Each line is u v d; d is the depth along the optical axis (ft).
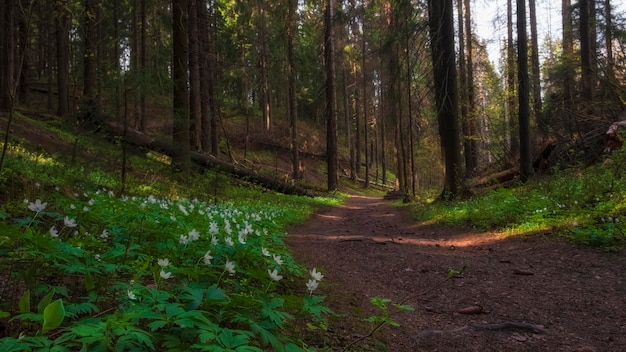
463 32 84.48
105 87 33.06
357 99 152.15
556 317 13.38
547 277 18.10
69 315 6.78
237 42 114.01
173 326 7.25
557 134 50.11
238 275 12.24
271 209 43.29
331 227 42.09
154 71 36.58
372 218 53.42
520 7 46.37
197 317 6.29
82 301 8.70
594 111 48.14
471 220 35.35
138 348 6.02
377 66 100.73
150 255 11.57
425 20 52.75
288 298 8.08
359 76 147.13
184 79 45.83
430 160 125.49
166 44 97.45
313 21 108.78
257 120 166.30
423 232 36.83
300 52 133.39
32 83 110.63
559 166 44.14
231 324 8.66
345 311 13.17
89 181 29.22
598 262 19.26
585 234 22.45
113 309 8.23
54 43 102.06
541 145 53.47
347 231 37.70
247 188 62.85
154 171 43.83
